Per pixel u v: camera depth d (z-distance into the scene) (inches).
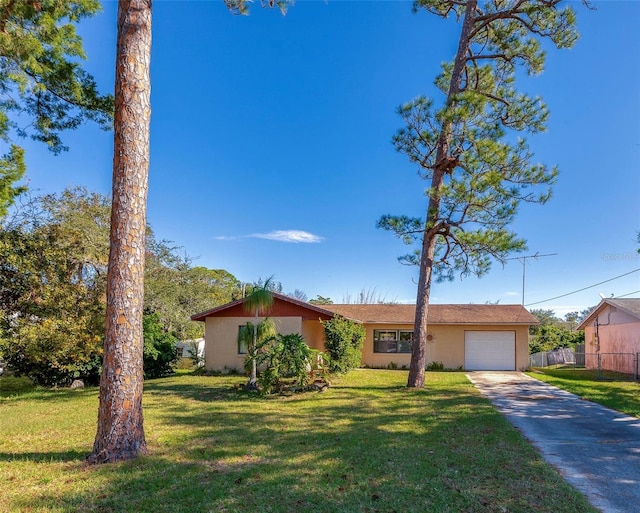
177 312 887.1
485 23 480.1
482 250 445.4
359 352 713.0
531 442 254.4
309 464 204.7
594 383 558.9
